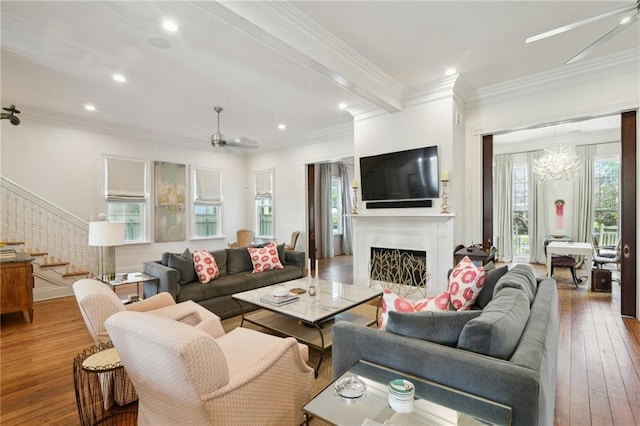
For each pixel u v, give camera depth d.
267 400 1.65
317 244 8.90
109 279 3.70
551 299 2.07
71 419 2.00
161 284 3.63
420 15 2.78
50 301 4.68
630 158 3.64
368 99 4.10
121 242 3.61
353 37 3.12
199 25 2.79
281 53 2.94
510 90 4.24
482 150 4.59
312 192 7.07
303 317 2.58
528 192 7.60
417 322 1.54
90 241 3.50
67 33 2.91
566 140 7.06
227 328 3.56
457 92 4.27
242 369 1.74
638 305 3.63
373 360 1.58
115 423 1.96
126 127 6.04
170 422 1.51
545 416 1.25
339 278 6.09
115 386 2.10
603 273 4.92
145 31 2.88
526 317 1.65
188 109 5.07
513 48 3.36
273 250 4.80
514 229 7.93
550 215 7.34
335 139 6.38
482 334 1.34
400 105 4.53
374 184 4.90
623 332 3.30
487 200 4.57
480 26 2.95
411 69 3.84
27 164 5.09
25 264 3.76
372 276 4.95
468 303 2.38
